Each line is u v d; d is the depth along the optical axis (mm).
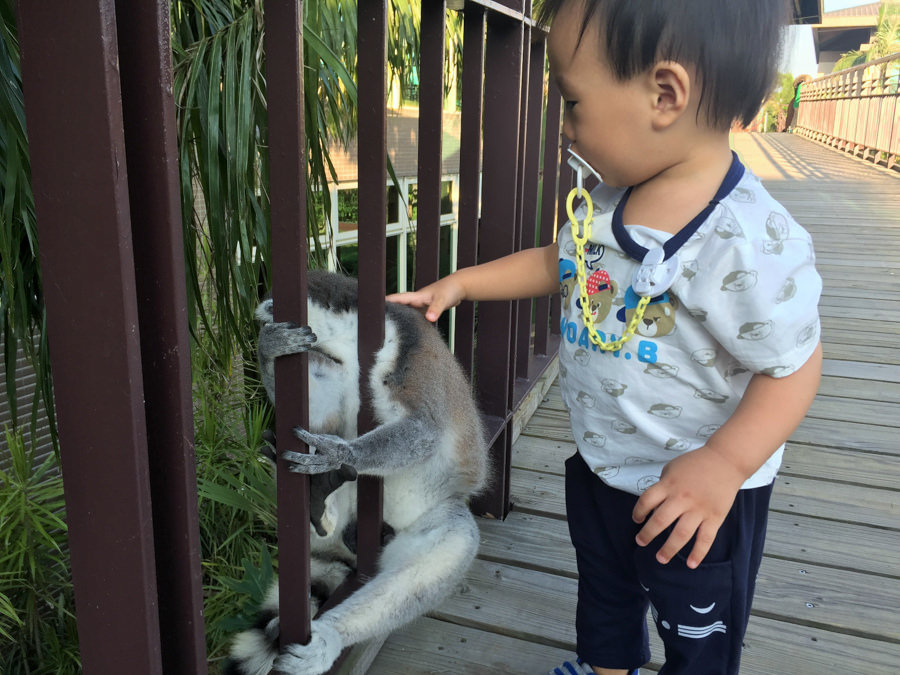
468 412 2484
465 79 2303
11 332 2740
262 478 3459
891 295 6742
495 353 2795
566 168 4082
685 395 1486
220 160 2676
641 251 1439
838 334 5680
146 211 1020
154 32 947
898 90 14266
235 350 3465
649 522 1311
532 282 1929
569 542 2834
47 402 2736
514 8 2506
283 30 1254
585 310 1562
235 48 2426
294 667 1688
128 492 1013
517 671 2193
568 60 1347
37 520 3016
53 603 3064
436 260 2113
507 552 2758
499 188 2598
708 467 1313
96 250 931
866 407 4281
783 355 1328
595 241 1545
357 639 1958
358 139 1645
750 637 2320
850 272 7547
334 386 2289
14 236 2453
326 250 3094
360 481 2061
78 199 919
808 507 3135
